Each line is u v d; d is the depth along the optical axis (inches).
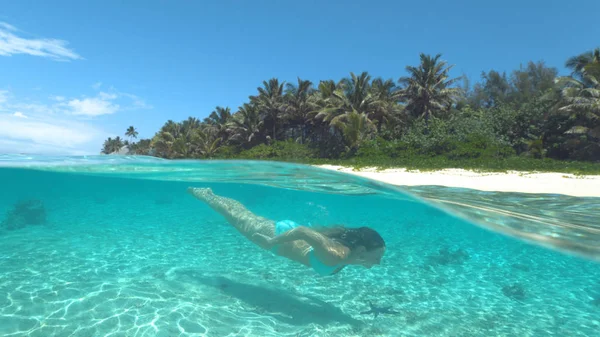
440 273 273.1
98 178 590.9
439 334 178.7
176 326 167.8
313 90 2006.6
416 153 1190.9
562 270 277.1
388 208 422.9
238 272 249.4
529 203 363.9
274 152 1657.2
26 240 325.7
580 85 1288.1
